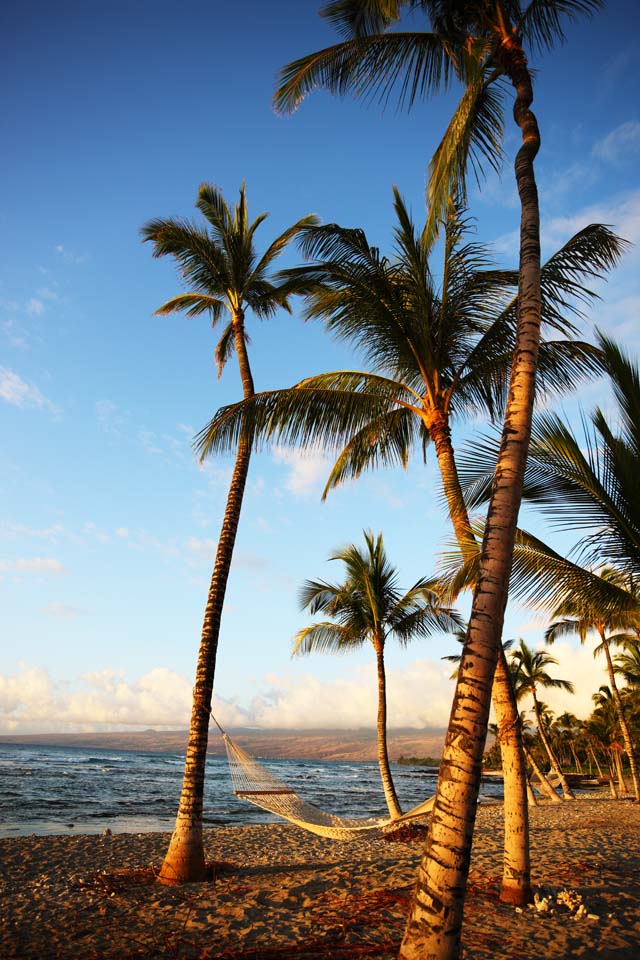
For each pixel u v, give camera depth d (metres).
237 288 11.37
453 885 3.33
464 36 6.96
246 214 11.53
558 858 9.98
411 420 10.03
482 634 3.79
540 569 7.71
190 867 8.70
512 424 4.44
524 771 7.28
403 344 8.69
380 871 9.17
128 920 6.98
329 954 5.72
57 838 14.27
